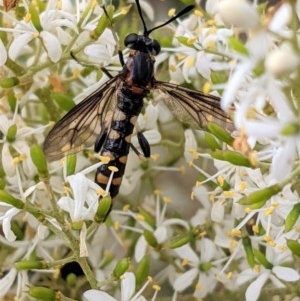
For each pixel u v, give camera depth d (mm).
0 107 164
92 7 161
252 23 124
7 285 163
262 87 124
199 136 173
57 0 160
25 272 163
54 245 167
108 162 155
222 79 156
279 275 156
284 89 130
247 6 124
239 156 142
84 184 146
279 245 152
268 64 119
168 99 156
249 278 159
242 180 155
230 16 124
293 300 164
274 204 146
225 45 161
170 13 165
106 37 161
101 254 177
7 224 149
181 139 173
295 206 146
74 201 147
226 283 166
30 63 170
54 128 150
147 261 158
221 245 165
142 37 157
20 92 166
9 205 147
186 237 165
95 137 155
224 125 151
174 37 168
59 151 151
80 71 169
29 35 158
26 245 166
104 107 156
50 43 158
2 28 157
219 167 156
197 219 171
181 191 186
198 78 170
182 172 175
